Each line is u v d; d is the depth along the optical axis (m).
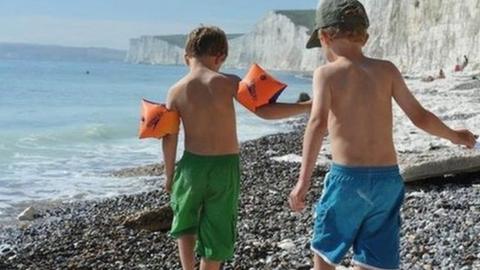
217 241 4.68
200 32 4.95
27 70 106.50
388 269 3.91
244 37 171.88
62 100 41.59
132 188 13.55
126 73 119.19
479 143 4.64
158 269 7.02
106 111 34.19
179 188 4.79
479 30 59.94
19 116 30.00
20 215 10.73
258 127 28.31
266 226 8.53
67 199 12.33
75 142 21.67
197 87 4.80
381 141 3.97
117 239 8.40
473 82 40.56
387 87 4.03
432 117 4.05
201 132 4.74
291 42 154.25
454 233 7.30
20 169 15.84
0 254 8.12
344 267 5.89
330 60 4.20
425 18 70.75
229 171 4.75
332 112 4.03
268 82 4.70
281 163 15.30
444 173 10.75
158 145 21.47
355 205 3.92
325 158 12.99
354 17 4.04
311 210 9.45
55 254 7.98
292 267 6.43
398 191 3.99
